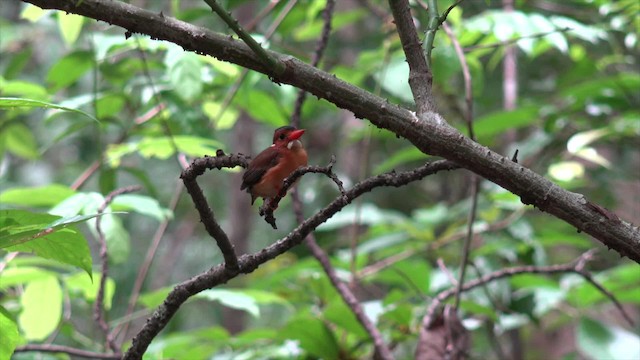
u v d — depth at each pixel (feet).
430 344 23.76
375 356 24.80
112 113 33.01
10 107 13.69
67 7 12.68
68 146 68.08
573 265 24.23
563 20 27.91
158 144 28.91
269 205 14.74
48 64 54.34
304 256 43.32
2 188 48.49
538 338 50.85
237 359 27.27
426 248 34.42
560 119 35.81
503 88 52.29
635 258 12.80
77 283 26.63
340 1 52.65
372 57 34.73
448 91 40.50
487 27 26.86
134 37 28.04
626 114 33.65
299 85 13.16
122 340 29.07
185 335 28.22
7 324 15.31
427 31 14.60
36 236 13.14
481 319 31.68
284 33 33.68
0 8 61.57
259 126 68.95
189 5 64.18
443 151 13.12
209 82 31.09
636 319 46.37
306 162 18.17
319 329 25.88
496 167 12.99
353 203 38.96
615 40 38.86
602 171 36.73
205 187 71.46
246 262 15.24
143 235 74.54
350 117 51.01
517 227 32.55
